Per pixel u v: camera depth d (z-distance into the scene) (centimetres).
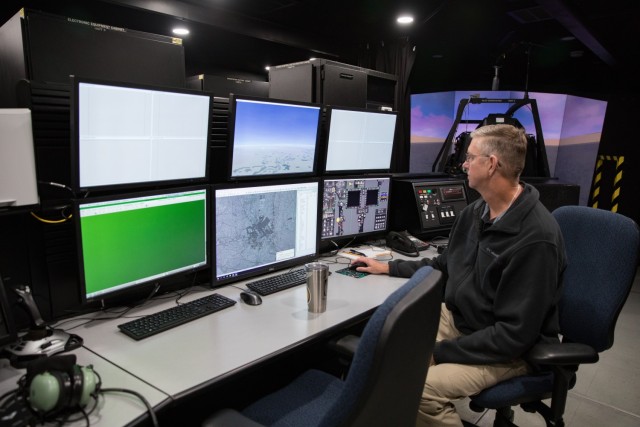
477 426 205
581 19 396
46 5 393
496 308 144
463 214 179
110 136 133
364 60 442
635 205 586
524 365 147
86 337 131
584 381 248
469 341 145
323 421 81
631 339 301
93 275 133
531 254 139
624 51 552
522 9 407
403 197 252
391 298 80
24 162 122
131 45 167
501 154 153
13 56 152
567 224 165
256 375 210
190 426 189
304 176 205
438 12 394
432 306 88
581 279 156
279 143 189
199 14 436
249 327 140
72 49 153
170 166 153
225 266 171
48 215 139
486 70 644
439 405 146
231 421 104
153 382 107
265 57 606
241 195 171
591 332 151
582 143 512
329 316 151
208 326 141
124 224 138
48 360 97
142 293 162
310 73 222
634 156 576
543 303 136
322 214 210
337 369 228
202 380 108
